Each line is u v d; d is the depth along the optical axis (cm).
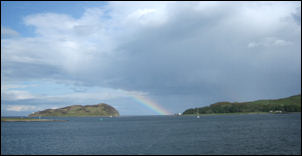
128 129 13162
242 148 5844
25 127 16775
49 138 8975
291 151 5362
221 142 6925
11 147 6719
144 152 5650
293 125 12688
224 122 18562
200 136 8644
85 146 6744
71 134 10606
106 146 6669
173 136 8869
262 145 6206
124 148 6256
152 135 9412
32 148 6500
